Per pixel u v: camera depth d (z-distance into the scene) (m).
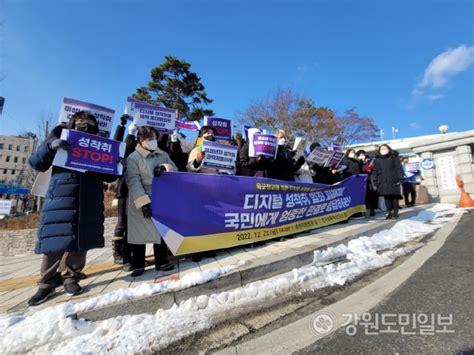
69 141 2.37
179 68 21.61
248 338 1.87
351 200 5.93
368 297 2.41
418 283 2.63
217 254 3.46
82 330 1.90
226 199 3.48
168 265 2.96
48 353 1.72
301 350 1.70
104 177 2.67
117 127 3.61
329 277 2.90
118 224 3.68
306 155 5.82
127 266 3.12
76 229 2.32
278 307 2.31
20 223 9.66
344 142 23.16
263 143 4.04
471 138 9.80
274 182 4.02
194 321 2.08
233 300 2.40
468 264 3.10
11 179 43.38
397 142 25.86
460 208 8.30
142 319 2.08
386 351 1.63
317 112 21.89
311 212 4.71
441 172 10.63
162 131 3.95
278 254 3.20
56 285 2.37
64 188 2.35
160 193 2.98
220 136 4.89
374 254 3.64
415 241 4.47
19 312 2.10
